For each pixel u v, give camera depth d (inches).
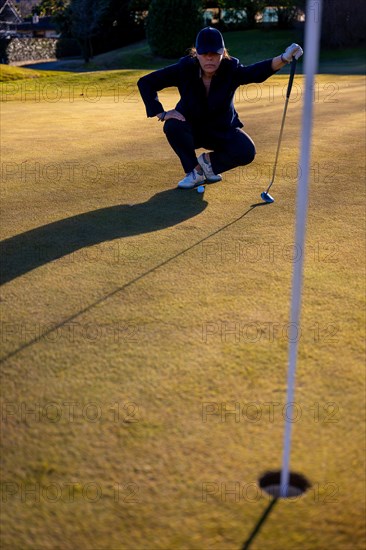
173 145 197.5
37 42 1382.9
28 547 63.2
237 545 63.0
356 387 89.7
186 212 175.2
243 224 163.9
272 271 131.3
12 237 154.3
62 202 185.5
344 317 110.8
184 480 71.7
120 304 116.3
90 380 91.7
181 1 1214.3
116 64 1246.3
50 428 81.0
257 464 74.3
